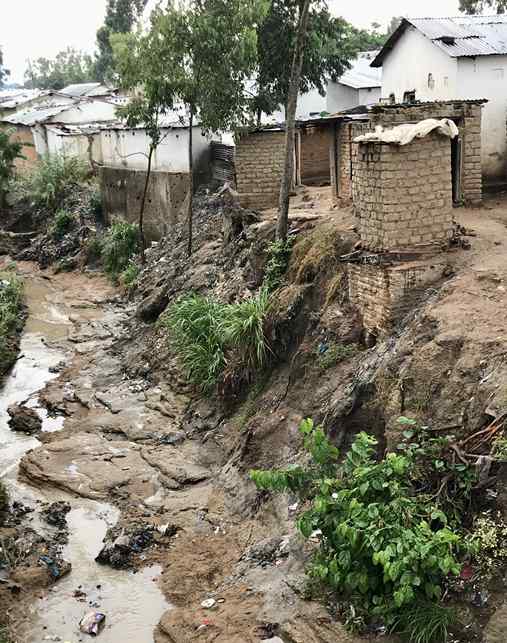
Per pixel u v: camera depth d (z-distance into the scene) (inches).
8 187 1544.0
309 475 395.5
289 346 584.4
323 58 1032.2
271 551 422.3
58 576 443.8
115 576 445.7
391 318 486.0
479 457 344.8
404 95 824.3
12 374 805.9
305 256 620.1
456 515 345.1
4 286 1090.7
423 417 396.2
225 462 550.0
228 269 796.0
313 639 343.0
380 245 492.1
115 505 522.3
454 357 404.2
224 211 872.9
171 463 561.9
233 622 373.1
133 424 639.8
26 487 557.9
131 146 1284.4
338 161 740.0
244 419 573.9
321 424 462.0
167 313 805.2
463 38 735.1
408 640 319.0
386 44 830.5
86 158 1520.7
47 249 1354.6
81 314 1024.2
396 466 345.7
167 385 699.4
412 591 312.0
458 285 462.3
